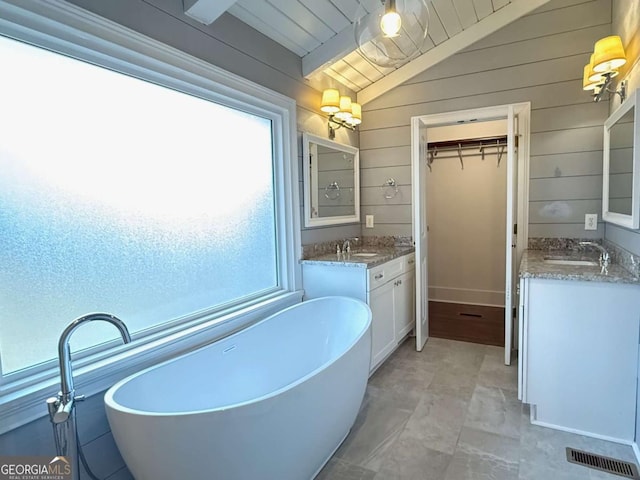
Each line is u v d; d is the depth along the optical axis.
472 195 4.69
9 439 1.24
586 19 2.85
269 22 2.36
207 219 2.15
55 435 1.20
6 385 1.28
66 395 1.21
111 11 1.54
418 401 2.43
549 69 2.98
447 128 4.67
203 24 1.99
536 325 2.12
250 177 2.46
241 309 2.30
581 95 2.89
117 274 1.68
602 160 2.85
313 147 3.02
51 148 1.43
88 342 1.57
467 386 2.62
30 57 1.36
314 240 3.07
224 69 2.13
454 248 4.84
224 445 1.25
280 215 2.70
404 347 3.39
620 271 2.09
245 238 2.44
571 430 2.08
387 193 3.70
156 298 1.86
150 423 1.21
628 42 2.23
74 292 1.51
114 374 1.56
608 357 1.99
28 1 1.28
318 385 1.52
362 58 3.12
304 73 2.86
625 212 2.12
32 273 1.38
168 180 1.91
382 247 3.65
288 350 2.37
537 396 2.15
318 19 2.47
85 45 1.47
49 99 1.42
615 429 2.00
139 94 1.75
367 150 3.76
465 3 2.84
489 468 1.80
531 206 3.09
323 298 2.62
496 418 2.22
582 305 2.02
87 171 1.55
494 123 4.45
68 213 1.49
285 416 1.38
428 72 3.42
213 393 1.88
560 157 2.98
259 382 2.14
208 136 2.14
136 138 1.74
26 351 1.37
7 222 1.31
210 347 1.89
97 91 1.58
